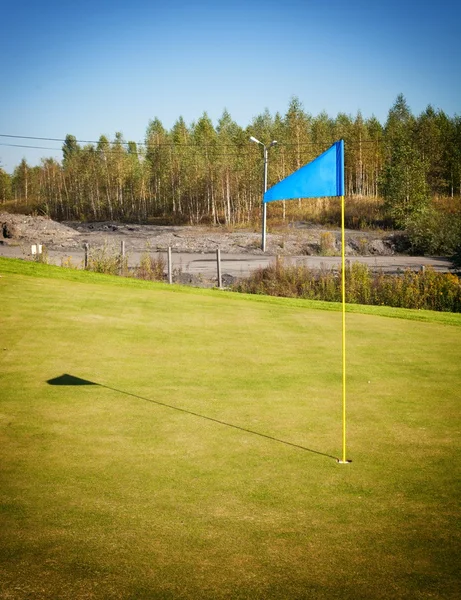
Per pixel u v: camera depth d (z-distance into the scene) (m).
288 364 8.12
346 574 3.16
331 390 6.97
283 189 5.74
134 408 6.12
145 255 24.11
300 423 5.82
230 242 45.19
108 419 5.77
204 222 73.44
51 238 48.91
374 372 7.83
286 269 22.22
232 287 21.86
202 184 75.12
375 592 2.99
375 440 5.39
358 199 68.44
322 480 4.49
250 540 3.54
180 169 79.56
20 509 3.88
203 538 3.55
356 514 3.92
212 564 3.24
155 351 8.57
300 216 63.50
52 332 9.35
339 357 8.60
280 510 3.96
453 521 3.83
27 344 8.58
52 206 95.62
